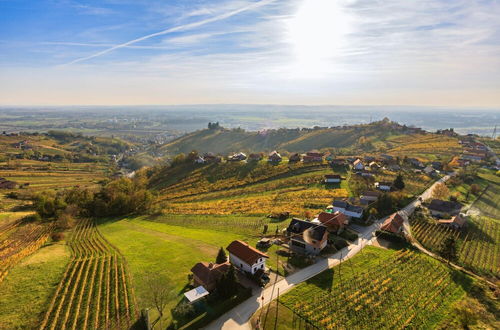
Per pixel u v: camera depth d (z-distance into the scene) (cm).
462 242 7525
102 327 4375
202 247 7162
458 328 4422
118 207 11975
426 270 5997
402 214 9269
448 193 10738
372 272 5812
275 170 15325
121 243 7906
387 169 14762
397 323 4494
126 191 13688
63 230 9600
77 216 11612
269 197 11888
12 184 17500
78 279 5638
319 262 6191
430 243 7338
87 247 7694
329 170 14375
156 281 5397
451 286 5522
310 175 13925
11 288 5369
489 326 4484
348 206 8838
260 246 6950
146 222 10531
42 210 10869
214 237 7944
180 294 5044
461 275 5934
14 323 4447
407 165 15650
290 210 9900
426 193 11350
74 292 5238
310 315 4541
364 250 6781
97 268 6162
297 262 6131
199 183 15800
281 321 4406
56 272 5981
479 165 15875
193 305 4675
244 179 15075
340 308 4725
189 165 19150
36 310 4759
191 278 5428
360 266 6044
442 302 5041
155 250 7112
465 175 13338
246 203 11544
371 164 15025
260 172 15538
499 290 5331
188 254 6744
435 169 14925
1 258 7000
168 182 17150
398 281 5556
